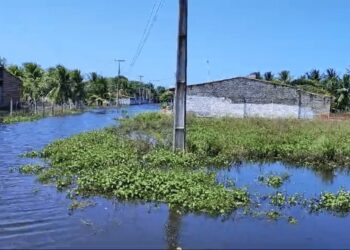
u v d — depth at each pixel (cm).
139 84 17850
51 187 1611
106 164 1880
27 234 1100
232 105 5925
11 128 4469
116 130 3806
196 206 1304
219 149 2458
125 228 1143
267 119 4506
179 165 2025
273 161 2359
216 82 5953
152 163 2005
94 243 1036
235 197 1400
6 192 1529
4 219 1217
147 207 1330
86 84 11650
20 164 2150
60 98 8694
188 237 1081
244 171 2022
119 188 1465
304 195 1555
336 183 1805
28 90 8006
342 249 1030
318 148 2411
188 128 3647
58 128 4566
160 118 5256
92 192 1491
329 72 9331
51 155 2322
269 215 1267
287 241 1071
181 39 2272
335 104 7544
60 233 1105
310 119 4847
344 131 3312
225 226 1170
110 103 12731
